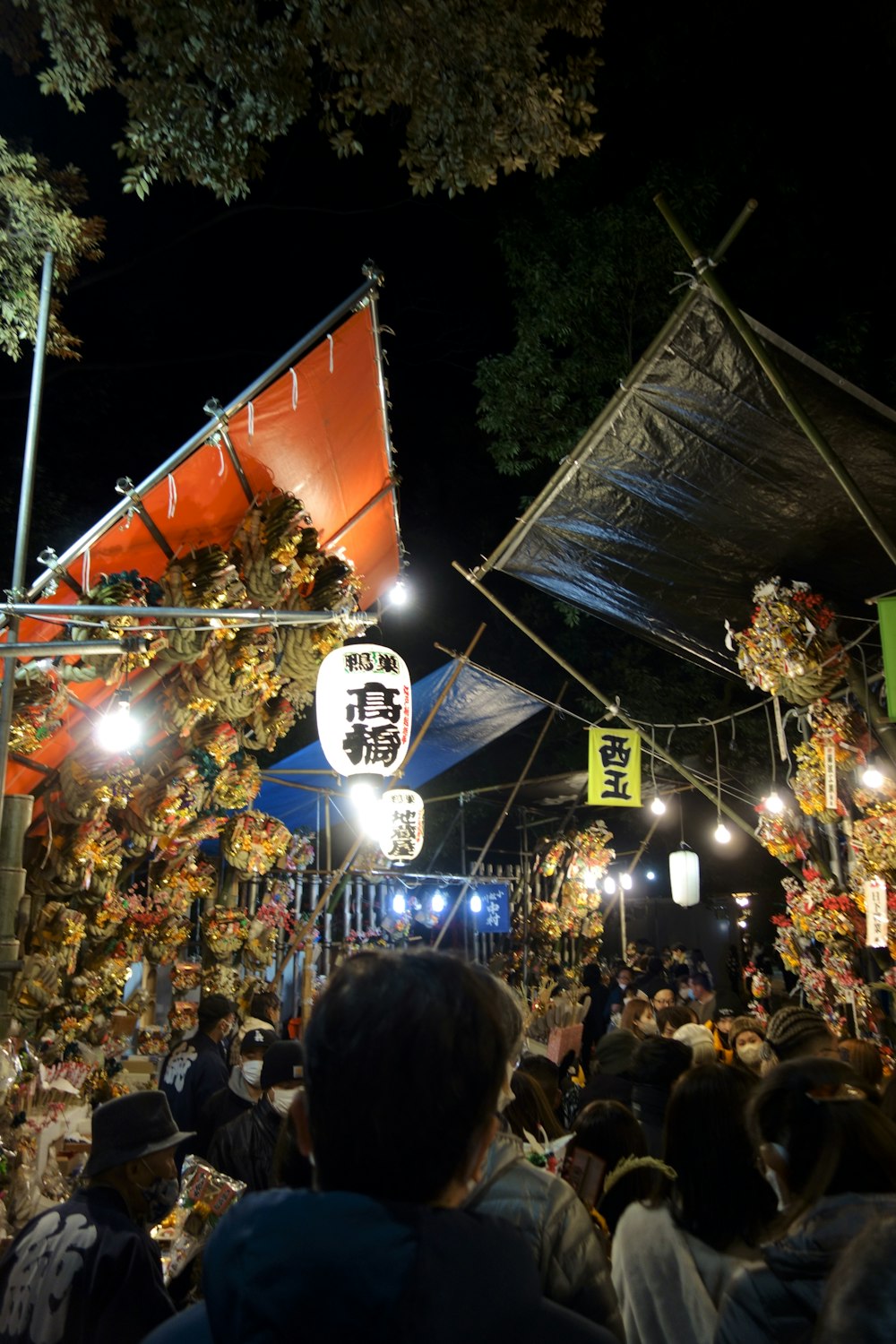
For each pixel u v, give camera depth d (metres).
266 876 11.02
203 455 6.41
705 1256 2.87
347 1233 1.36
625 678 17.09
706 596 8.73
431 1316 1.31
